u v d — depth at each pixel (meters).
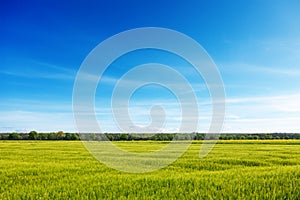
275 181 11.44
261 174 13.24
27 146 42.09
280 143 51.81
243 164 18.59
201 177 12.77
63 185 11.53
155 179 12.44
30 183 12.23
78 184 11.88
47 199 9.50
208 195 9.52
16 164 18.05
